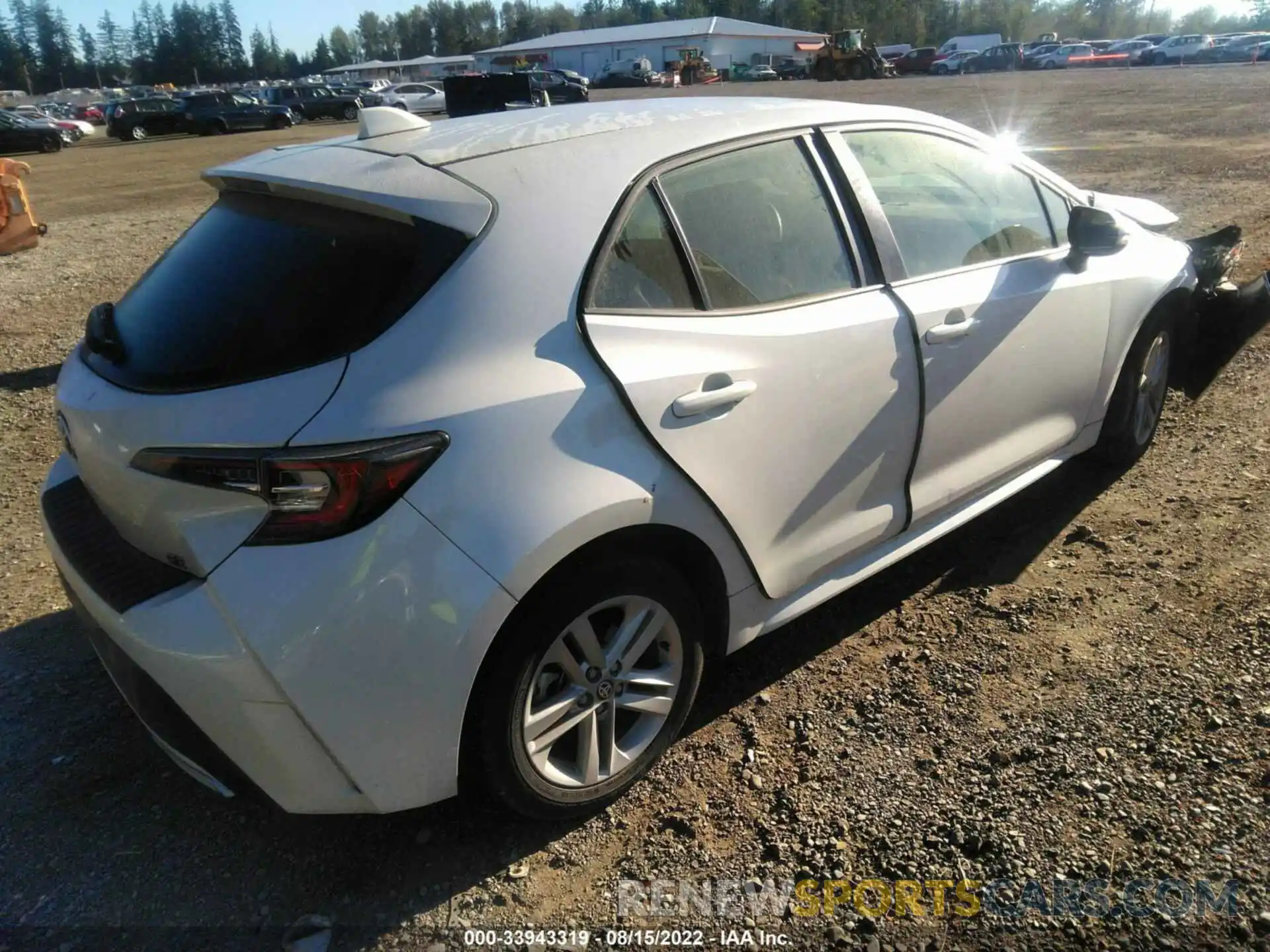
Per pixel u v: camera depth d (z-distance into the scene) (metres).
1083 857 2.36
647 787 2.71
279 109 37.75
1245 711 2.74
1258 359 5.45
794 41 75.19
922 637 3.28
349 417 2.08
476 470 2.17
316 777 2.18
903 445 3.09
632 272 2.51
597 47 73.44
